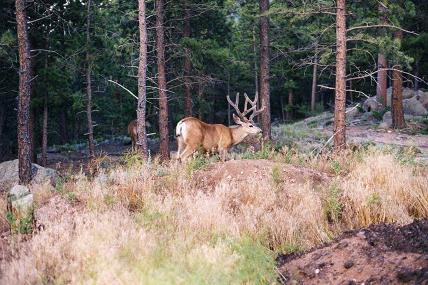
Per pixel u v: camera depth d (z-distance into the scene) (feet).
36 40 68.03
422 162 45.27
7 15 66.59
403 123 85.76
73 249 22.30
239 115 51.57
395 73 85.25
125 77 104.73
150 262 20.58
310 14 54.08
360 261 21.03
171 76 81.41
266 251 24.00
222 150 50.49
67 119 119.55
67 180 43.27
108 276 19.17
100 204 30.45
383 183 32.14
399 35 80.48
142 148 52.01
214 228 25.72
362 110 104.63
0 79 71.77
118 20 79.36
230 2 79.15
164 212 27.55
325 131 90.89
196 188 35.35
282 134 87.35
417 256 20.10
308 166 41.22
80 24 70.69
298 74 117.08
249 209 28.99
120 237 23.54
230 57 88.63
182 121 49.14
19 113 46.62
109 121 121.70
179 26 75.25
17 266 20.94
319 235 26.18
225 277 19.84
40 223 28.25
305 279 21.24
